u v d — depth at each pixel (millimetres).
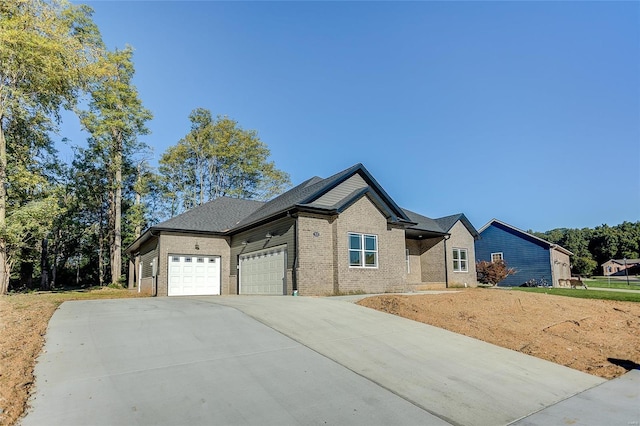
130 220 33719
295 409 4414
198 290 19781
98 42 24688
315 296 14750
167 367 5449
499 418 4547
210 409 4277
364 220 16938
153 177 35594
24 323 7777
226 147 41281
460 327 8906
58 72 18438
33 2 17703
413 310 10148
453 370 6152
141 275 23562
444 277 23797
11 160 21125
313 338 7340
